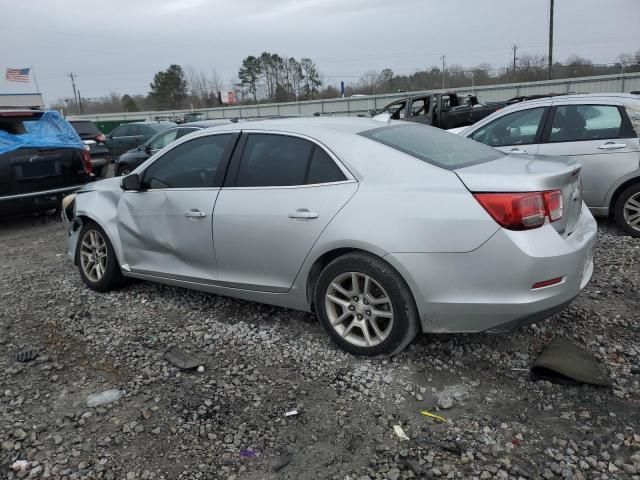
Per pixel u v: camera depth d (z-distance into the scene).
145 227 4.61
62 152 8.46
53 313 4.72
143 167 4.64
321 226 3.52
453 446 2.72
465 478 2.51
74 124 15.30
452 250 3.13
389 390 3.24
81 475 2.64
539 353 3.56
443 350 3.65
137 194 4.68
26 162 8.02
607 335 3.78
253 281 3.99
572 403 3.03
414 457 2.67
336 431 2.90
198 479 2.59
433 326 3.31
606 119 6.14
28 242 7.77
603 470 2.51
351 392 3.24
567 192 3.36
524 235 3.05
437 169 3.32
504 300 3.09
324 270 3.57
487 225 3.06
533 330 3.87
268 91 78.38
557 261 3.07
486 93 41.53
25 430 3.01
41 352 3.97
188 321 4.38
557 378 3.25
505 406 3.04
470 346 3.68
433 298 3.21
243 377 3.48
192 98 81.44
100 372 3.64
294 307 3.90
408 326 3.34
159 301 4.85
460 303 3.16
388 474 2.56
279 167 3.83
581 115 6.29
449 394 3.16
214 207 4.06
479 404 3.06
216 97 80.88
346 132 3.71
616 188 6.11
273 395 3.26
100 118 58.88
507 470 2.54
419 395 3.17
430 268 3.18
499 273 3.07
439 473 2.54
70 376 3.60
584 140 6.21
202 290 4.43
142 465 2.70
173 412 3.12
